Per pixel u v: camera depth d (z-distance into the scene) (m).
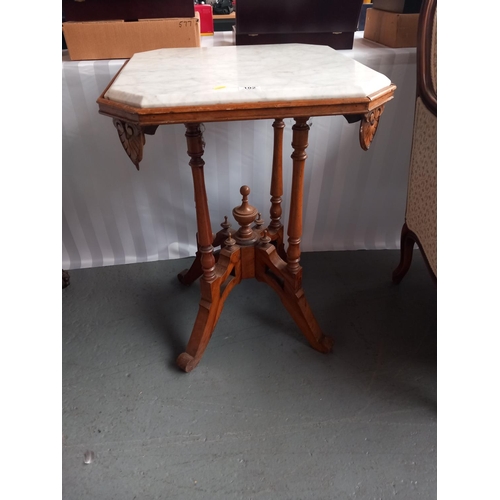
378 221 1.52
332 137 1.32
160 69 0.80
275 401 0.99
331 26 1.14
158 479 0.84
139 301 1.31
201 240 0.97
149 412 0.97
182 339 1.17
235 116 0.65
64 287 1.37
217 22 1.52
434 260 1.01
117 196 1.37
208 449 0.89
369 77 0.71
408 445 0.89
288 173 1.38
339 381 1.04
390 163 1.39
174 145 1.30
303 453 0.88
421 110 1.04
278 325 1.21
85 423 0.95
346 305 1.27
